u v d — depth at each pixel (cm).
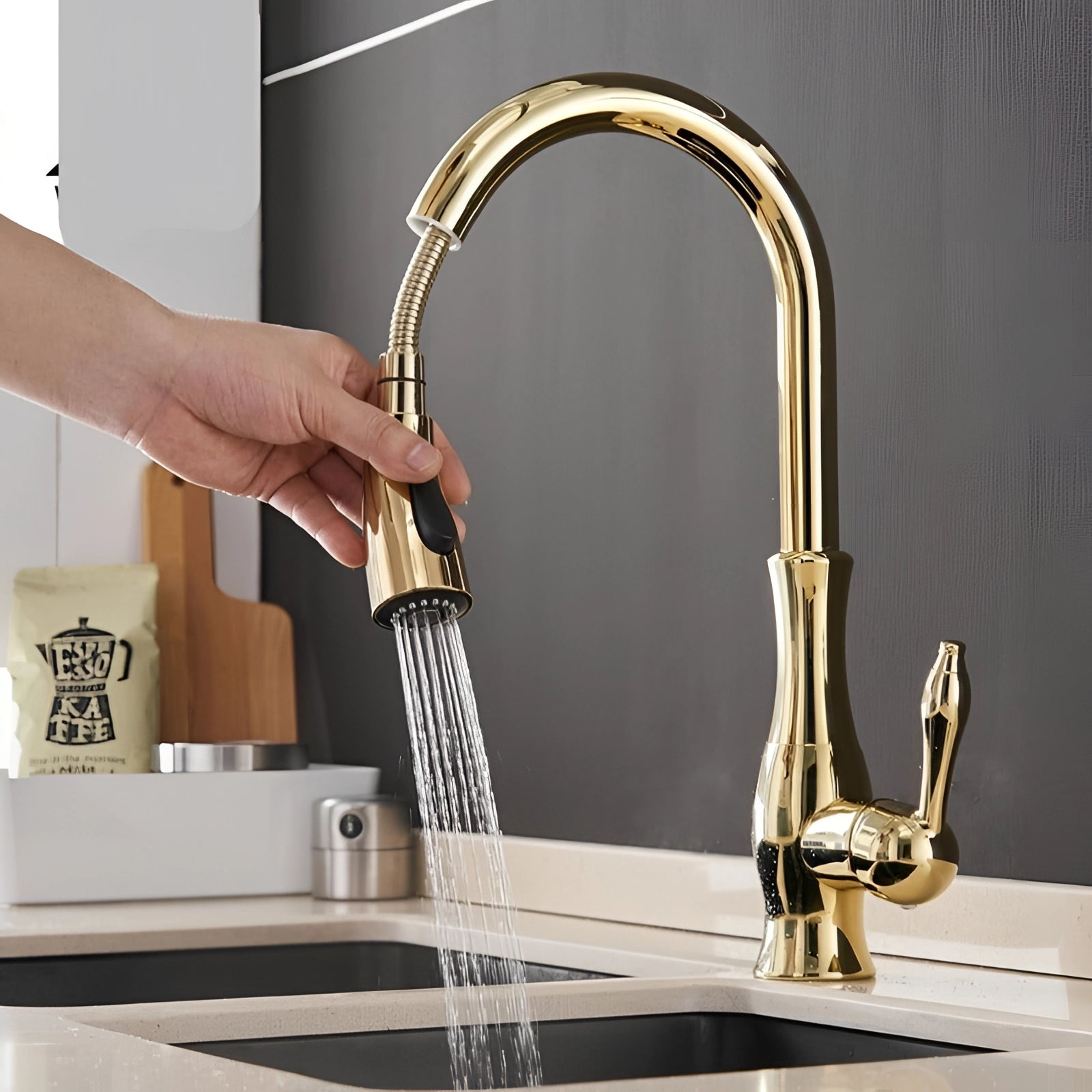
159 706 176
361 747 176
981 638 110
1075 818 104
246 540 195
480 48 165
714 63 136
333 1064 89
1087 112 105
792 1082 60
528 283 157
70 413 98
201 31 195
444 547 75
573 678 148
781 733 94
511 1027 94
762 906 123
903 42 119
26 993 128
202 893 157
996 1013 85
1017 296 109
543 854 145
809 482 93
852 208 122
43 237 95
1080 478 104
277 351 94
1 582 183
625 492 143
